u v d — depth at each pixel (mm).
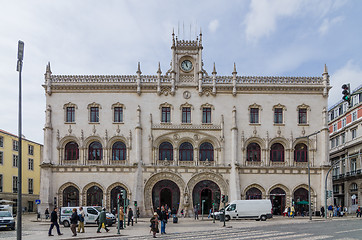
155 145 62094
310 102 63812
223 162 61844
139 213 59188
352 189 74438
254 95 63812
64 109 62656
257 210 52344
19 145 26125
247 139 62562
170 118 63094
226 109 63375
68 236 33250
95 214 45344
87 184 60625
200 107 63281
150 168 61000
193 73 64250
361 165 71062
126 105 62938
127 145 61812
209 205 61188
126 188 60750
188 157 62531
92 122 62406
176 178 61188
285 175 61750
